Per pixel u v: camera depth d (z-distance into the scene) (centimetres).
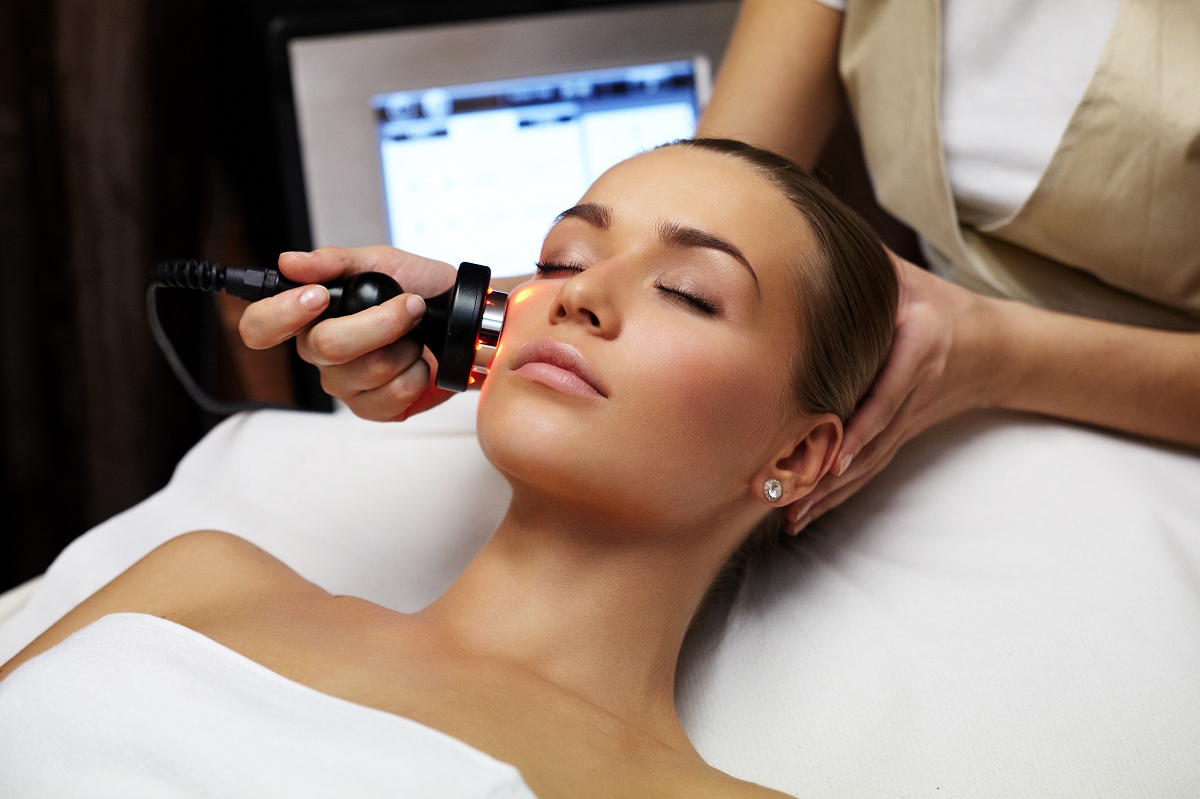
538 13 198
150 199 200
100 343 202
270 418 148
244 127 218
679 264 97
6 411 203
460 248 187
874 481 129
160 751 78
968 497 124
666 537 101
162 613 104
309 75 184
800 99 135
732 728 109
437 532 131
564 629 100
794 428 105
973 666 109
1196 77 108
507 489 133
